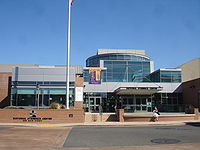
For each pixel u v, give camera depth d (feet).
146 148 28.73
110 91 118.42
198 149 27.55
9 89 104.63
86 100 116.47
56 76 99.60
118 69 144.77
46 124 66.64
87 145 31.76
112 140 35.94
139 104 117.19
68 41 73.82
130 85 120.26
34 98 97.30
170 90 122.52
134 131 48.78
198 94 107.55
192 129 52.21
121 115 76.48
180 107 119.55
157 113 75.92
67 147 30.37
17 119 70.54
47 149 28.96
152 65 150.71
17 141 35.04
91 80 118.83
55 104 77.77
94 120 81.00
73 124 65.41
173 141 34.17
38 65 130.62
